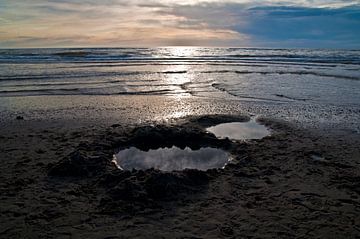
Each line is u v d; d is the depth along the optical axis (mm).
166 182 6188
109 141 9117
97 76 24922
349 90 19172
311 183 6676
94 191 6238
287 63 41031
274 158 8094
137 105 14617
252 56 59188
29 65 33500
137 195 5867
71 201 5824
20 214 5348
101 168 7254
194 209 5586
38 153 8211
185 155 8438
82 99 15906
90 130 10445
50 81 21750
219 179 6859
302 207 5695
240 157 8219
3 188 6258
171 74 27094
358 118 12469
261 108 14164
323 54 68875
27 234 4812
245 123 11672
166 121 11633
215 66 36188
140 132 9375
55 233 4844
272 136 9961
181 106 14477
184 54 69312
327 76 26047
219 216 5371
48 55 52531
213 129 10883
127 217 5305
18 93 17141
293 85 21219
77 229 4957
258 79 24328
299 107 14414
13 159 7766
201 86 20688
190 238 4750
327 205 5773
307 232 4941
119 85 20609
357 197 6090
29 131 10289
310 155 8336
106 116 12492
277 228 5039
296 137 9875
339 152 8586
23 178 6711
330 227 5086
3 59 41125
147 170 6836
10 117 12164
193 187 6426
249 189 6395
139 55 58469
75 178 6805
